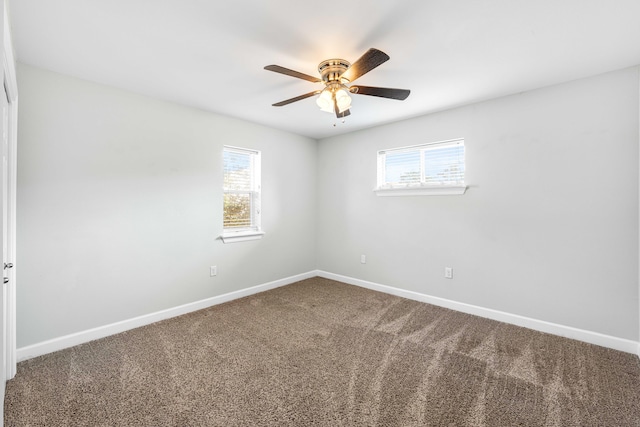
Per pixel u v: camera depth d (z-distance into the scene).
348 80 1.96
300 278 4.29
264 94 2.73
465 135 3.00
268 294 3.67
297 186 4.23
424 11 1.59
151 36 1.82
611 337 2.30
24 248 2.13
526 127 2.64
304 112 3.23
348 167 4.09
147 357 2.18
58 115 2.26
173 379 1.92
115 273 2.57
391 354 2.23
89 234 2.43
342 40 1.86
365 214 3.91
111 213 2.54
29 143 2.14
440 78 2.38
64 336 2.31
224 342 2.42
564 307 2.50
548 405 1.68
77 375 1.96
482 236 2.92
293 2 1.52
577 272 2.44
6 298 1.88
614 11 1.58
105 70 2.24
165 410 1.64
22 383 1.87
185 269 3.04
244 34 1.80
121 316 2.61
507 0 1.51
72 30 1.74
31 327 2.17
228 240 3.41
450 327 2.70
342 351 2.28
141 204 2.72
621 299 2.27
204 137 3.17
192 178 3.08
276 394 1.78
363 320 2.87
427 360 2.15
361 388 1.84
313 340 2.46
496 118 2.80
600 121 2.32
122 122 2.59
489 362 2.12
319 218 4.49
